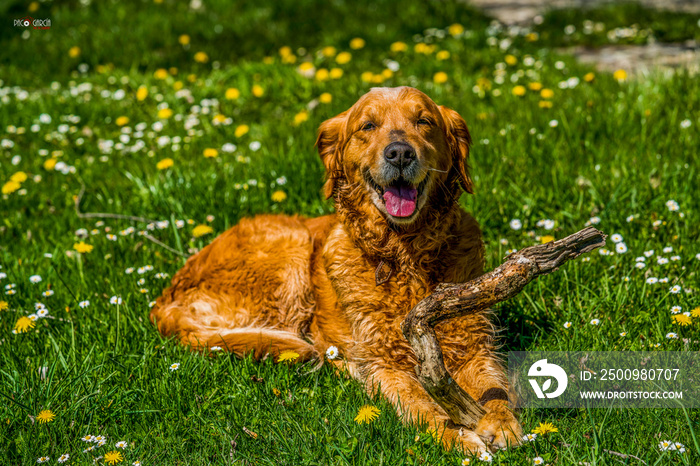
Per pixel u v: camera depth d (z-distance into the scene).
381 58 8.67
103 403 2.91
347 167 3.35
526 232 4.39
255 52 9.76
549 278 3.71
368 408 2.59
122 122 6.43
